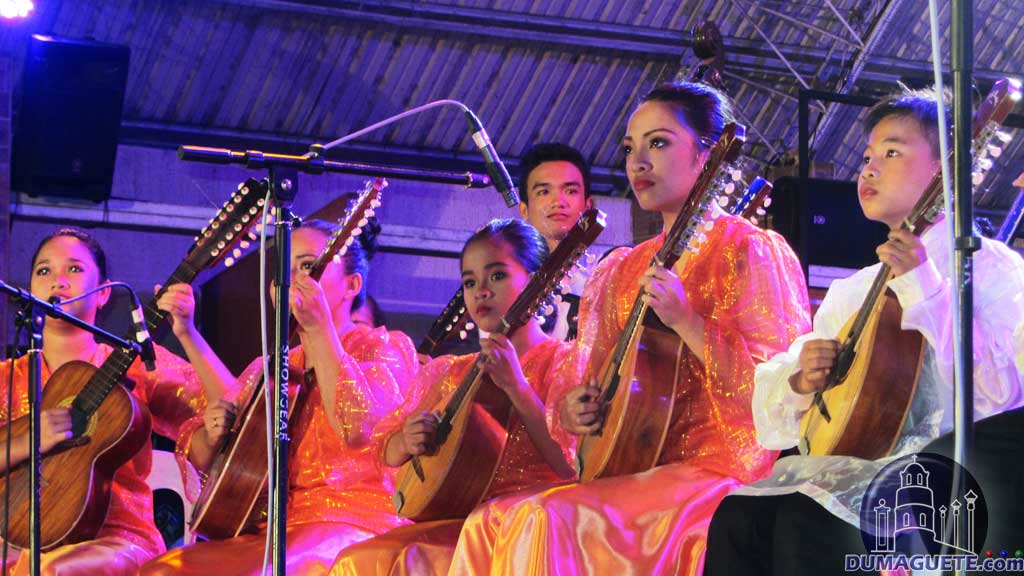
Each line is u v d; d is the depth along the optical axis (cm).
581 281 510
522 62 887
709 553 318
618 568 336
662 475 356
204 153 348
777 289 368
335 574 401
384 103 889
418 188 894
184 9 821
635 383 364
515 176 927
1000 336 307
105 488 483
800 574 298
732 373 354
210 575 420
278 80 865
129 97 849
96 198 805
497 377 418
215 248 474
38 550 409
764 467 355
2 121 770
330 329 451
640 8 878
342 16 835
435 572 392
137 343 453
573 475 420
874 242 768
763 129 955
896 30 915
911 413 316
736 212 451
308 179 880
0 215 765
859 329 326
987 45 935
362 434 442
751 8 902
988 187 966
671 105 392
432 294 890
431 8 839
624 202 889
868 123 352
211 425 463
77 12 810
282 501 341
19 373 524
